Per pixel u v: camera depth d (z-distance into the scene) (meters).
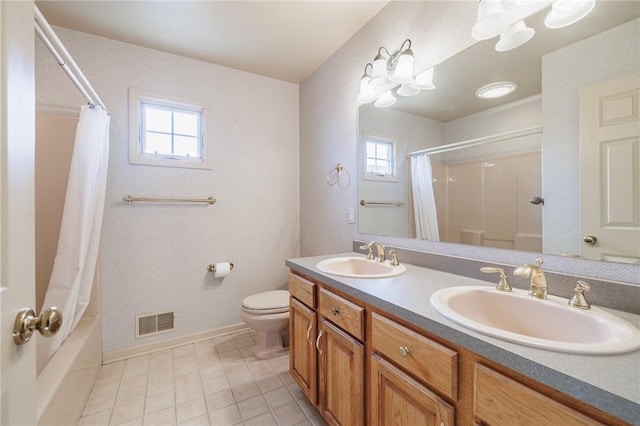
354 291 1.07
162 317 2.14
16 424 0.55
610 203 0.87
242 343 2.22
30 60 0.62
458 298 0.94
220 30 1.88
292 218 2.69
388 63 1.59
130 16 1.72
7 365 0.52
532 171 1.07
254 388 1.65
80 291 1.51
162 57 2.13
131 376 1.77
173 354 2.05
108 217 1.96
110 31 1.88
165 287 2.15
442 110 1.39
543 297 0.89
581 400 0.48
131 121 2.02
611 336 0.66
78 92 1.84
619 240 0.85
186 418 1.41
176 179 2.19
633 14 0.83
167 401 1.54
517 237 1.11
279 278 2.62
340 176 2.12
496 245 1.18
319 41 2.02
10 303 0.54
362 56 1.87
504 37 1.11
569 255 0.96
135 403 1.52
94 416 1.42
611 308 0.83
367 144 1.86
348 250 2.05
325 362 1.27
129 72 2.02
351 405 1.10
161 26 1.83
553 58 1.00
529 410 0.55
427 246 1.48
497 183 1.18
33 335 0.61
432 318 0.76
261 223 2.54
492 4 1.00
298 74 2.51
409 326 0.86
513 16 1.07
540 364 0.54
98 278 1.87
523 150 1.09
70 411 1.27
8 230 0.53
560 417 0.51
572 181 0.96
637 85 0.81
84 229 1.43
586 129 0.92
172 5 1.64
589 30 0.91
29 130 0.61
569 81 0.96
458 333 0.68
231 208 2.40
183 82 2.20
